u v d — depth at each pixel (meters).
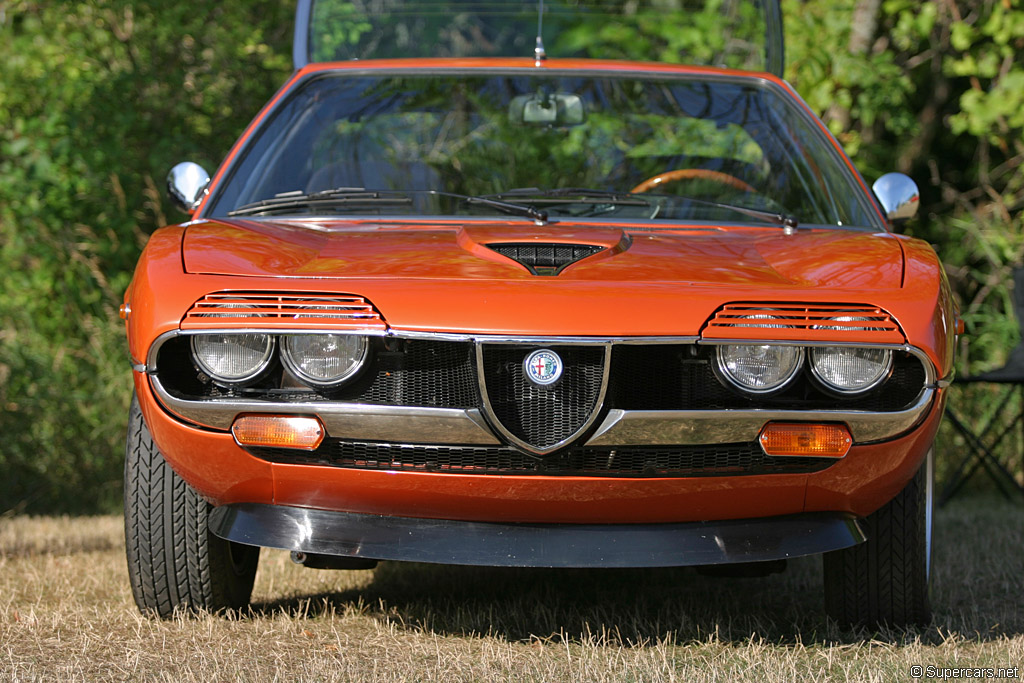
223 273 4.32
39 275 13.34
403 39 12.77
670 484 4.23
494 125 6.12
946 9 14.49
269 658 4.51
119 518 9.23
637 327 4.09
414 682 4.19
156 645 4.67
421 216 5.27
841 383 4.16
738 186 5.92
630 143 6.12
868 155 14.73
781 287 4.27
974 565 6.52
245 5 14.39
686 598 5.78
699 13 12.45
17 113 13.66
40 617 5.11
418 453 4.20
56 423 11.20
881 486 4.43
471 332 4.07
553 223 5.16
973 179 16.94
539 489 4.20
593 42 13.70
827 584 5.05
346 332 4.09
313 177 5.72
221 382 4.18
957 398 11.66
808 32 13.25
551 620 5.18
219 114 14.37
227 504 4.61
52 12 13.73
